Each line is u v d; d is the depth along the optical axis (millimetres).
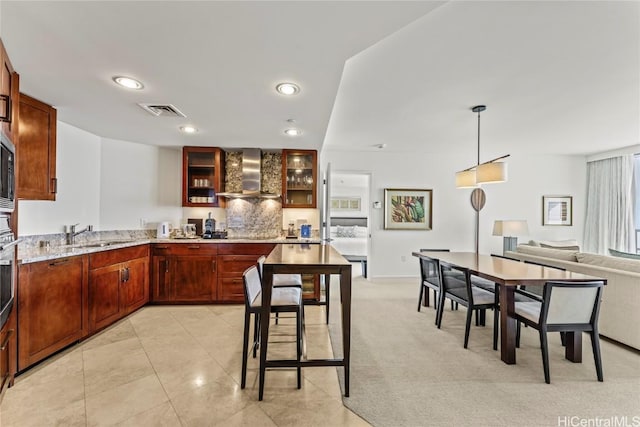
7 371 1847
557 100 2934
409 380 2064
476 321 3109
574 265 2938
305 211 4496
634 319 2467
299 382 1959
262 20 1448
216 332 2859
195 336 2762
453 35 1859
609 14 1666
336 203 8086
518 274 2404
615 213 5195
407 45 1967
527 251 3775
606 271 2672
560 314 2084
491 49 2023
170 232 4160
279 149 4266
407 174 5484
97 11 1383
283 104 2541
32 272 2154
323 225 4355
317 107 2609
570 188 5762
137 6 1351
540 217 5727
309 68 1922
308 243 3697
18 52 1735
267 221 4402
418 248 5488
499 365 2275
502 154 5523
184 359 2324
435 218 5531
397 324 3152
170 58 1808
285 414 1701
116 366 2207
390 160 5457
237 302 3771
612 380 2064
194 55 1773
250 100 2455
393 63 2207
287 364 1839
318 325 3072
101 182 3697
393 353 2473
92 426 1597
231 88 2223
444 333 2908
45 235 2951
